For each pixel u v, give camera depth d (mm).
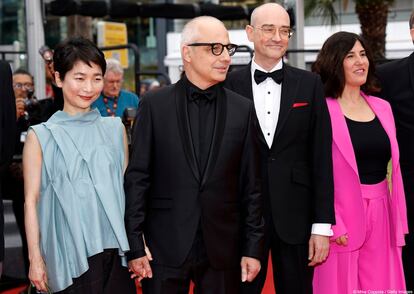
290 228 3477
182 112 3082
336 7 12469
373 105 3816
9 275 5734
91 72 3090
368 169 3748
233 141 3062
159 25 16250
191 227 3016
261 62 3613
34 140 3049
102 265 3037
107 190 3027
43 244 3033
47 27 12875
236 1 12812
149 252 3080
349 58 3756
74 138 3061
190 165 3029
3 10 11180
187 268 3055
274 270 3602
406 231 3803
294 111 3484
